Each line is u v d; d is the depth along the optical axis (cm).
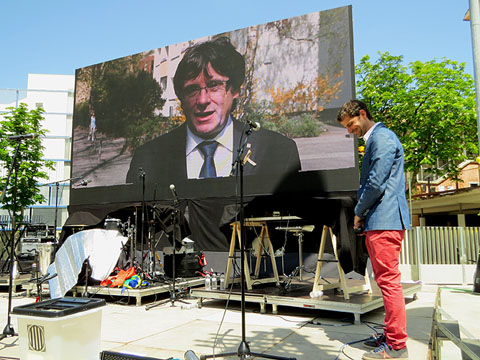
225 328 371
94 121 922
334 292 454
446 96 1402
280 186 693
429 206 1602
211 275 648
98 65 936
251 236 558
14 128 1315
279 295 439
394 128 1484
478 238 771
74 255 541
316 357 275
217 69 792
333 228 405
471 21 398
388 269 268
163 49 863
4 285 648
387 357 258
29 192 1312
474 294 597
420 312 434
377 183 267
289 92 712
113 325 391
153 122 849
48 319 210
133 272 559
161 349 298
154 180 826
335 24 689
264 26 755
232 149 754
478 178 2097
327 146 667
